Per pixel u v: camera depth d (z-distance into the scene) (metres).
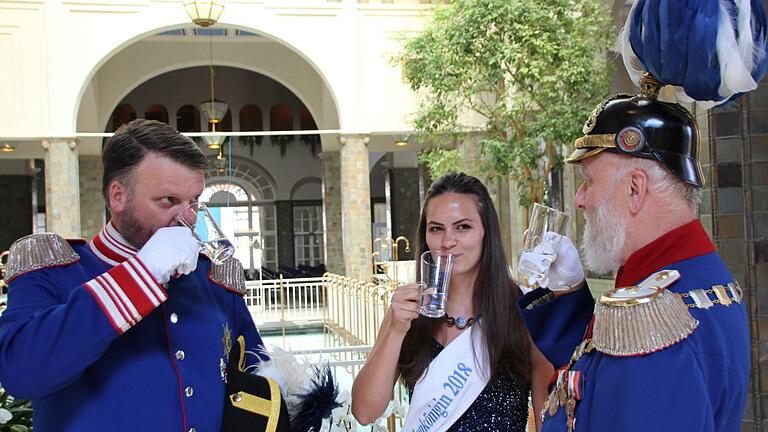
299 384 2.04
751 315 4.09
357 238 15.01
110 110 17.56
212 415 1.76
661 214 1.45
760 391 4.07
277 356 2.07
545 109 9.82
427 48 10.54
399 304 2.01
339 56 15.09
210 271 2.00
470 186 2.17
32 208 22.39
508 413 2.09
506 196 13.70
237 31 17.45
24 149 17.08
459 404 2.07
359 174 15.09
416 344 2.16
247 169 24.95
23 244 1.71
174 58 17.58
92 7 14.39
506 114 9.92
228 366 1.87
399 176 23.56
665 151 1.44
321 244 25.36
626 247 1.48
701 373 1.28
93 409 1.64
